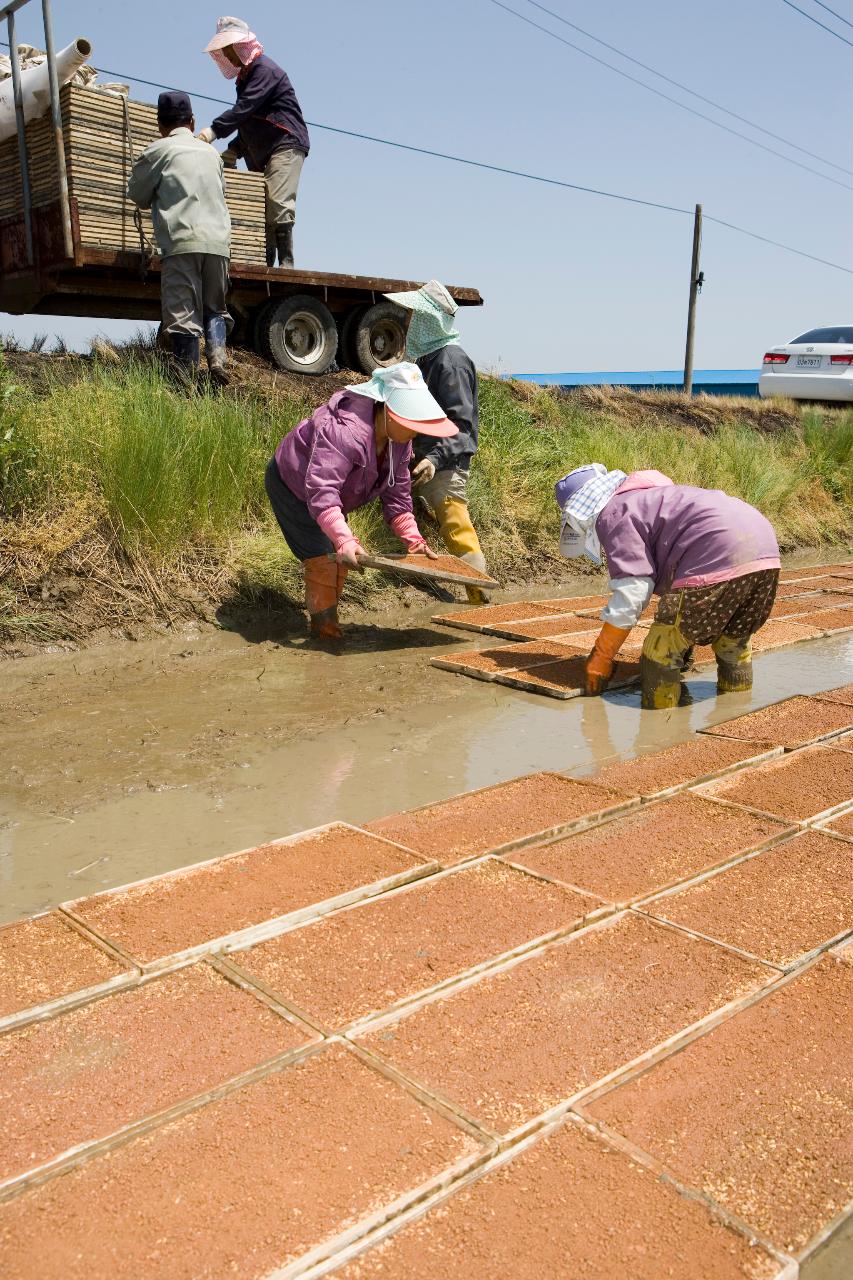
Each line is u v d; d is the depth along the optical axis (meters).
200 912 2.54
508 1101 1.88
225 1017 2.12
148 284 7.12
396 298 5.50
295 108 7.97
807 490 10.89
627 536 4.32
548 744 3.98
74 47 5.95
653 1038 2.08
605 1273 1.52
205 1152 1.73
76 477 5.50
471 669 4.86
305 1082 1.92
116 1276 1.48
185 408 6.11
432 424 4.69
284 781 3.50
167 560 5.59
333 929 2.49
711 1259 1.55
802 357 15.80
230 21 7.49
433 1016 2.14
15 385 5.61
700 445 10.66
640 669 4.83
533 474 8.22
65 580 5.22
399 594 6.42
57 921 2.50
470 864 2.86
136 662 4.84
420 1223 1.60
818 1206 1.66
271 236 8.17
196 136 6.62
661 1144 1.79
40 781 3.43
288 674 4.79
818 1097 1.92
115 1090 1.89
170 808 3.26
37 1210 1.61
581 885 2.77
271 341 8.02
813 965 2.39
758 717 4.30
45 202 6.39
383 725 4.13
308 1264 1.51
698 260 23.73
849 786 3.52
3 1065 1.96
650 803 3.37
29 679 4.53
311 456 4.73
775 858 2.96
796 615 6.48
